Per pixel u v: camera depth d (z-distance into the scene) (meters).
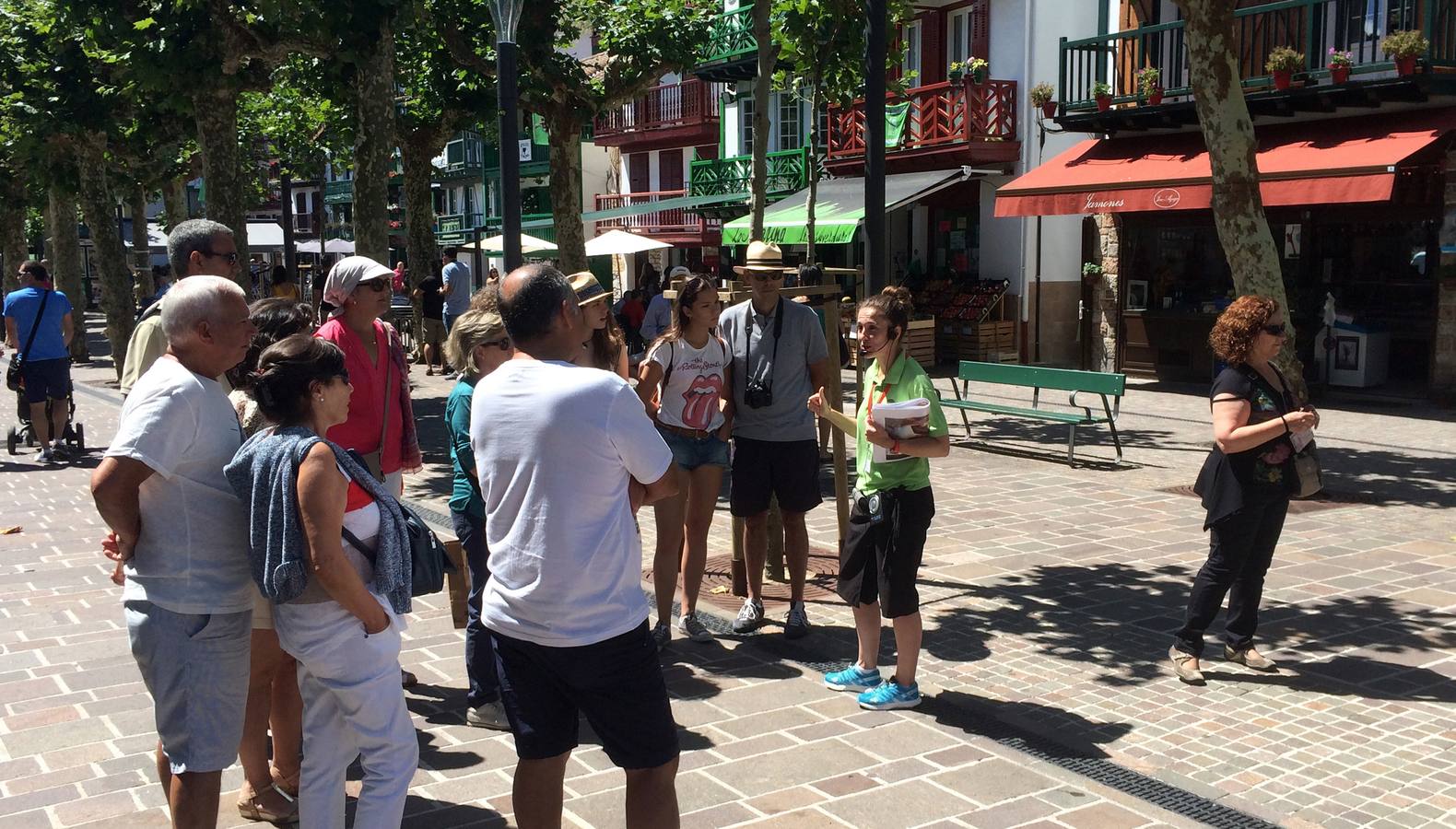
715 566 7.46
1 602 6.71
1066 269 21.08
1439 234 14.51
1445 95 13.83
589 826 3.88
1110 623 6.14
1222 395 5.09
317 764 3.31
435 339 20.28
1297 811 3.98
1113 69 18.48
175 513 3.18
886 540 4.83
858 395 5.00
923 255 23.27
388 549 3.23
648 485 3.21
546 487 3.08
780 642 5.85
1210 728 4.73
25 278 11.87
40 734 4.71
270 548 3.05
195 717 3.23
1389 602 6.42
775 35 13.23
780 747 4.52
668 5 16.55
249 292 14.49
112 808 4.04
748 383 5.78
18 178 26.53
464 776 4.29
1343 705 4.96
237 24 12.98
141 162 22.84
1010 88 20.72
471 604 4.77
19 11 18.09
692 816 3.94
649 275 20.45
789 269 6.57
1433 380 14.73
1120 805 4.01
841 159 24.11
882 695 4.91
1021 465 11.16
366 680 3.19
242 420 3.79
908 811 3.98
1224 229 10.06
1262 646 5.75
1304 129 15.38
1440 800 4.06
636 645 3.16
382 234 12.41
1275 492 5.10
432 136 23.70
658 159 36.34
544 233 42.19
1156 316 17.94
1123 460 11.33
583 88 16.14
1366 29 15.23
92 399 17.67
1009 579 7.01
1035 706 4.98
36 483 10.82
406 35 17.55
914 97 21.77
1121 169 16.62
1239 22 16.39
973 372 12.45
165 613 3.20
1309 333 16.05
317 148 32.44
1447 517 8.60
